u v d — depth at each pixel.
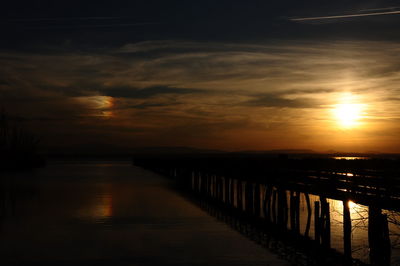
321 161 33.62
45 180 62.09
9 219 28.16
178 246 20.70
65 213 30.47
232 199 32.94
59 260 18.52
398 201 13.64
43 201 37.34
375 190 15.63
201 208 32.69
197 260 18.39
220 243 21.14
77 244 21.19
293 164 33.03
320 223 19.16
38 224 26.39
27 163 97.38
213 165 38.94
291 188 22.30
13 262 18.27
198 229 24.52
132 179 63.91
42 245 21.05
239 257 18.77
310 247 20.12
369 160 32.62
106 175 73.44
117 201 37.06
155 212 30.69
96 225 25.92
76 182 58.06
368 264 16.52
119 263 18.08
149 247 20.50
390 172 18.58
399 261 17.23
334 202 35.59
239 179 30.00
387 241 15.01
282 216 23.45
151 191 45.38
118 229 24.67
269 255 19.02
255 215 27.47
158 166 79.94
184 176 52.56
